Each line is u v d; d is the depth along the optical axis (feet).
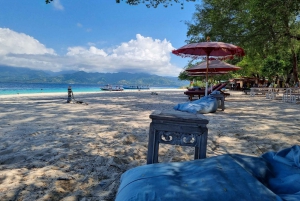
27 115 28.35
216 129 19.80
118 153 13.34
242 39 53.01
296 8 31.55
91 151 13.64
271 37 49.21
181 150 14.02
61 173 10.38
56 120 24.53
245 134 18.02
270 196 5.53
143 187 5.73
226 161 6.76
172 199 5.21
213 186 5.56
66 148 14.19
